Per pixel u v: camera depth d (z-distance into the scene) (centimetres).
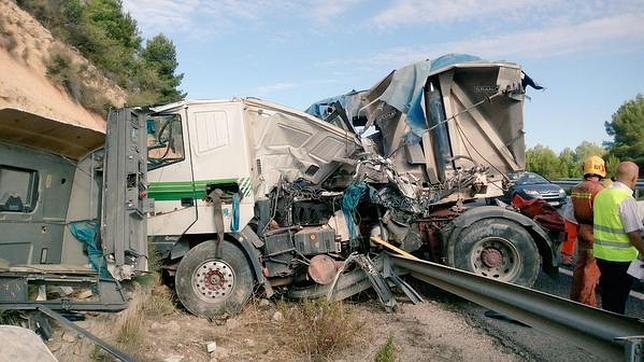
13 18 1952
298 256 732
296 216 779
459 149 884
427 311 700
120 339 536
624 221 534
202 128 725
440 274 616
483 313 685
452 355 534
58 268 552
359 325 603
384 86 929
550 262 765
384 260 758
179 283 697
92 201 653
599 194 556
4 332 394
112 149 582
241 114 728
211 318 689
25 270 513
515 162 886
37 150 597
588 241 605
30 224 591
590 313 344
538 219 808
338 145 799
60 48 2075
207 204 719
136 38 3728
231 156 720
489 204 895
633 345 290
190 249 724
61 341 512
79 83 2064
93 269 576
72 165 649
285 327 617
